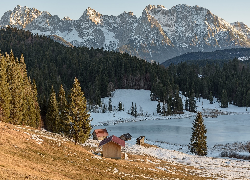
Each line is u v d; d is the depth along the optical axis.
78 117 61.22
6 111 71.12
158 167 59.50
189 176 54.34
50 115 98.69
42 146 46.19
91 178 35.53
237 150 93.00
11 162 31.48
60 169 35.75
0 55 81.88
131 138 115.44
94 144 83.94
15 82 77.75
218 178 55.62
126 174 43.22
